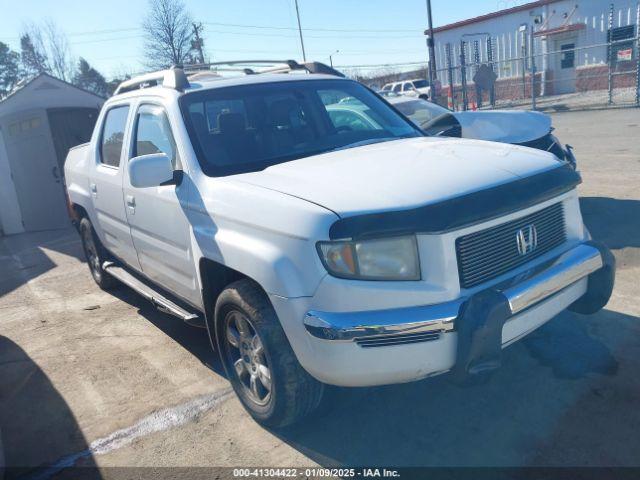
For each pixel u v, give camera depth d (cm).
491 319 258
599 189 782
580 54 2527
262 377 321
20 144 1109
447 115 591
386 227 261
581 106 2056
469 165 307
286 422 315
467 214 267
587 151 1098
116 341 497
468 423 320
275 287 283
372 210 265
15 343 522
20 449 349
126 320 548
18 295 684
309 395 303
